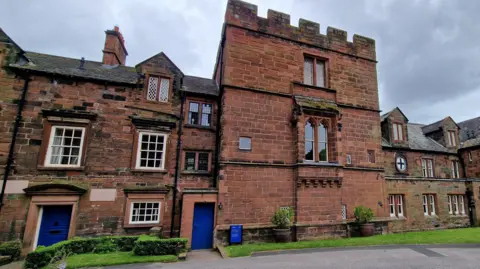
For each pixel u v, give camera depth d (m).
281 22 14.82
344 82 15.63
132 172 12.24
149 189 12.20
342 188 14.05
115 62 15.41
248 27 14.00
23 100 11.38
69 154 11.73
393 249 10.66
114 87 12.81
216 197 12.09
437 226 17.23
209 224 12.03
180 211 12.59
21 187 10.73
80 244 10.02
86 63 14.15
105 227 11.41
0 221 10.30
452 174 23.05
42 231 10.89
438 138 24.39
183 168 13.22
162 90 13.70
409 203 16.72
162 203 12.36
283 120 13.78
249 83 13.47
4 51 11.54
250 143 12.89
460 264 8.55
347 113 15.25
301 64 14.83
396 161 20.31
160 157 13.00
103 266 8.53
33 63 12.22
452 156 23.39
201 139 13.75
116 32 15.48
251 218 12.16
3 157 10.73
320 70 15.66
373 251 10.34
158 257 9.38
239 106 13.08
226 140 12.52
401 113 21.53
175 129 13.42
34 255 8.45
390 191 16.31
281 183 13.00
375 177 15.08
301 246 10.98
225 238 11.61
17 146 10.99
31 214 10.65
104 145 12.11
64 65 13.13
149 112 13.14
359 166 14.78
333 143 13.95
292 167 13.34
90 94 12.38
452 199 18.97
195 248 11.59
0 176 10.58
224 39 14.57
